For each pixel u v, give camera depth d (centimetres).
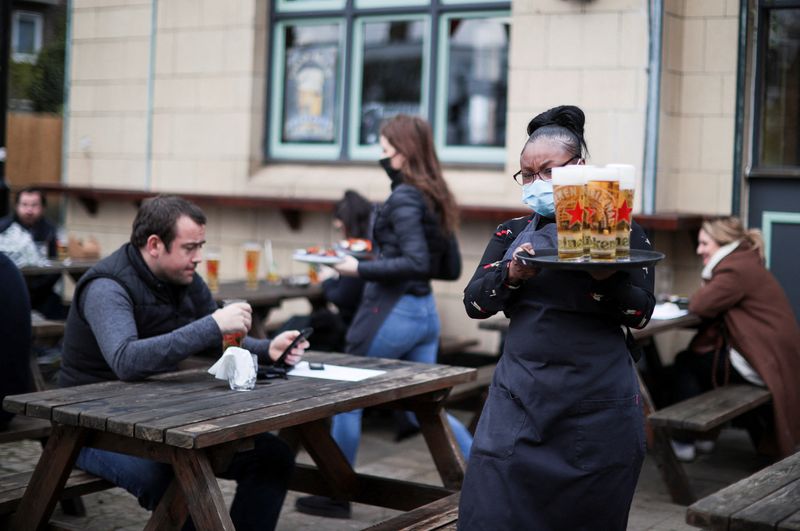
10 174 1355
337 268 617
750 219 860
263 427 382
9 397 414
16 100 1546
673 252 862
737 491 338
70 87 1141
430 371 494
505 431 348
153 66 1087
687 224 811
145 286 468
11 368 491
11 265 492
